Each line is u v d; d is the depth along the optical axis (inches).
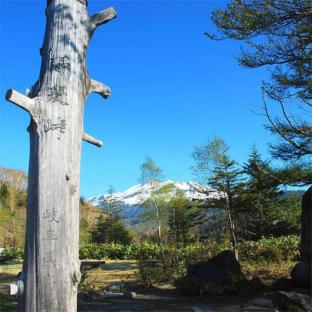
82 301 383.2
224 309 350.9
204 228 1304.1
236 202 955.3
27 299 142.4
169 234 1283.2
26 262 144.9
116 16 167.5
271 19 382.3
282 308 331.6
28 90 156.9
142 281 504.4
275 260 709.9
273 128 412.5
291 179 428.8
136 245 1072.2
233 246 754.2
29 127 152.6
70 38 156.9
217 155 943.7
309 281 378.3
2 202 2004.2
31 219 145.6
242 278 428.5
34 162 148.1
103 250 1075.9
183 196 1262.3
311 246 422.6
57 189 146.3
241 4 386.6
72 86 154.3
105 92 169.0
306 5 372.2
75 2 160.6
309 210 429.1
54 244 143.4
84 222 1759.4
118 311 346.9
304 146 411.2
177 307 366.0
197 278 421.1
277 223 1116.5
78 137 154.2
